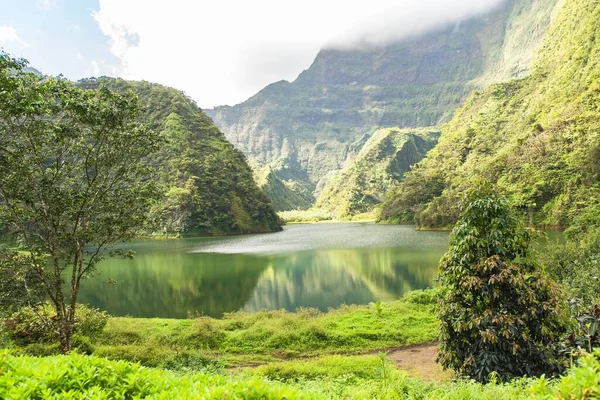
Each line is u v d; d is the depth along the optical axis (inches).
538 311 281.7
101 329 659.4
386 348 592.1
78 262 537.0
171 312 997.8
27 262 465.1
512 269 288.2
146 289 1266.0
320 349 601.6
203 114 5787.4
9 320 546.3
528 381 228.2
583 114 2773.1
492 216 305.0
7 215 446.3
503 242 299.3
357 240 2706.7
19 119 449.1
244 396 142.1
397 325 673.0
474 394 207.3
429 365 494.3
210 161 4382.4
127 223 506.9
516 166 2859.3
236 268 1648.6
